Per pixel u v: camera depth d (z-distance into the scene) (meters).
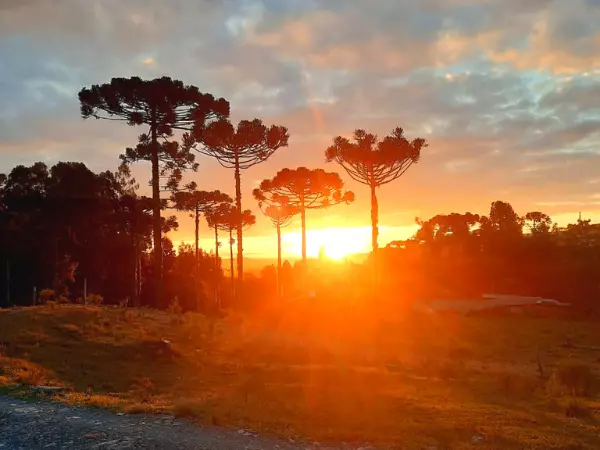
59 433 8.36
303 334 27.42
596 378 16.31
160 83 31.05
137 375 15.95
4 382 12.59
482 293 52.28
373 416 9.81
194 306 47.12
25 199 46.00
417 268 54.53
